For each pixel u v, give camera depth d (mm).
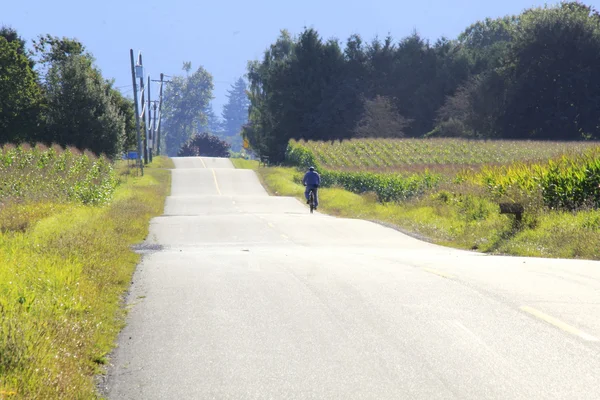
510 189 104125
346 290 41469
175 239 91500
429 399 22000
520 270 48500
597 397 21734
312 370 25531
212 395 23172
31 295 34875
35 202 108312
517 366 25375
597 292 39219
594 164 93188
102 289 41812
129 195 169125
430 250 75312
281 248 78125
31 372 23359
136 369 26812
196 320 34656
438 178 153125
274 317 34688
